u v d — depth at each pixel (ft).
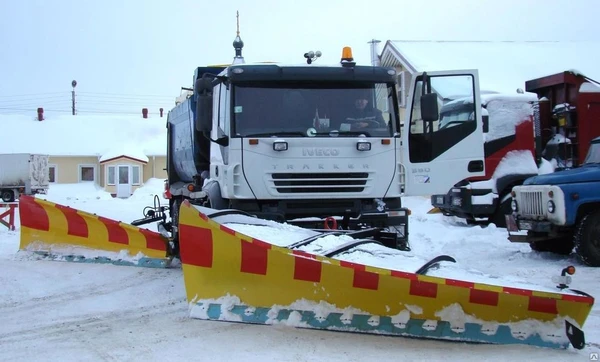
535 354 15.85
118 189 151.23
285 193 24.53
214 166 27.61
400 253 19.01
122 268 30.63
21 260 32.42
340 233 21.45
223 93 26.20
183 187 35.42
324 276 17.42
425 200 68.44
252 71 25.12
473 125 32.17
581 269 30.12
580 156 46.29
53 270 29.91
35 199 32.81
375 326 17.19
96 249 32.24
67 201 109.40
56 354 16.98
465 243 39.52
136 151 157.79
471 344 16.63
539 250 35.86
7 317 21.47
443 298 16.49
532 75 75.77
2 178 122.62
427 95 26.89
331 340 17.10
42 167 128.77
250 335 17.72
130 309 22.39
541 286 16.63
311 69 25.59
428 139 31.37
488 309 16.42
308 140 24.77
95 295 24.82
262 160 24.45
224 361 15.85
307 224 24.88
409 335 16.89
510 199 45.14
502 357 15.66
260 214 24.45
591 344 17.02
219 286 19.04
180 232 19.40
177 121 38.96
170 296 24.38
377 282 16.83
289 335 17.53
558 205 31.01
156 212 42.83
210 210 21.49
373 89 26.18
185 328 18.97
